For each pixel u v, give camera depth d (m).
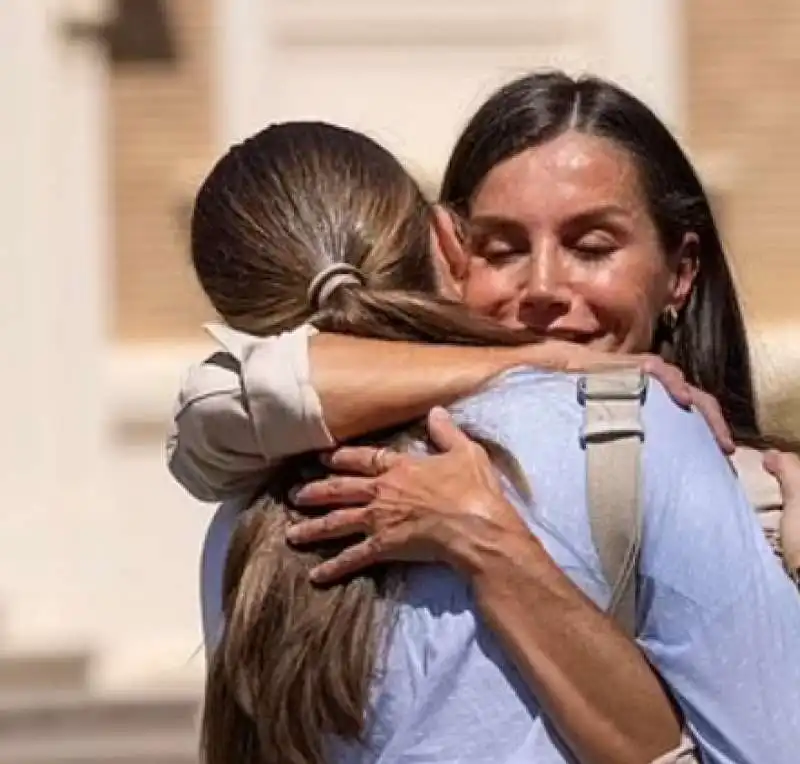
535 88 5.33
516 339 4.95
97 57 20.09
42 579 19.72
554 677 4.50
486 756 4.52
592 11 20.62
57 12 19.98
